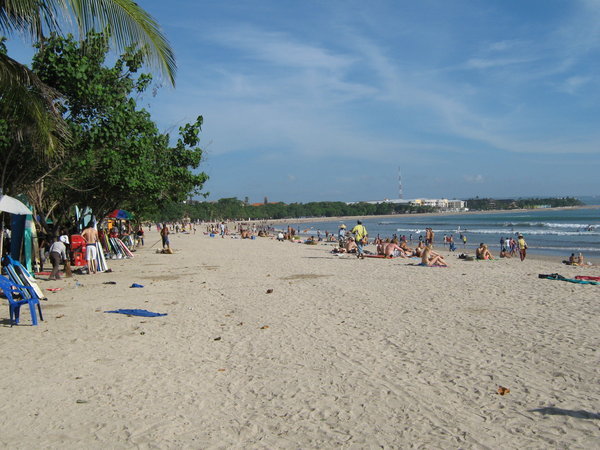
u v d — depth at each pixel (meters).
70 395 5.74
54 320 10.06
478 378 6.09
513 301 11.52
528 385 5.79
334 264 22.25
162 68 8.78
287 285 15.23
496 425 4.70
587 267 22.55
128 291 14.34
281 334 8.70
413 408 5.18
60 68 15.84
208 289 14.68
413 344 7.80
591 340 7.73
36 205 21.17
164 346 7.98
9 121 12.72
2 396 5.72
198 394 5.76
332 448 4.33
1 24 8.79
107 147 18.34
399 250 26.44
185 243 49.44
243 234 63.75
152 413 5.19
